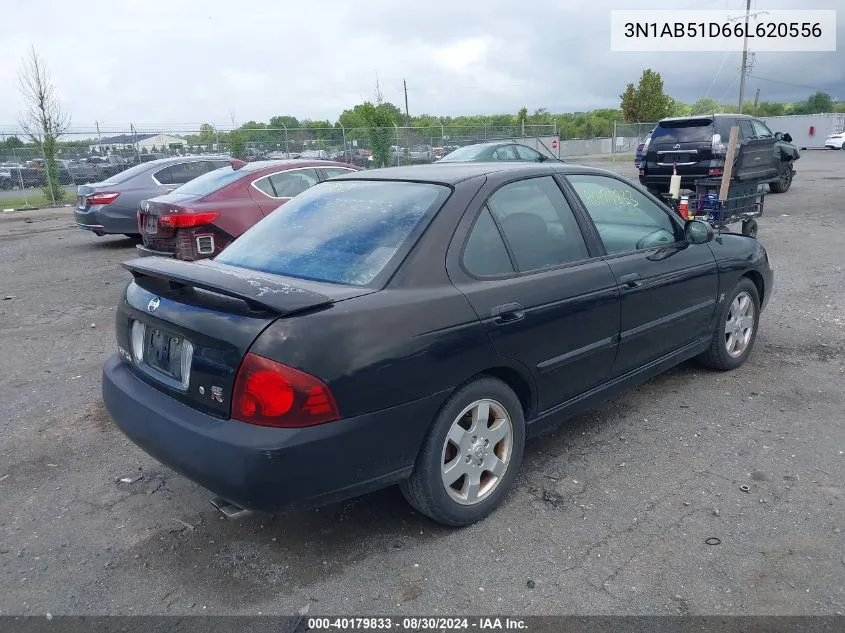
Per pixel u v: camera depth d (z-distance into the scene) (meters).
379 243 3.18
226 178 8.63
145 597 2.87
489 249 3.34
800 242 10.41
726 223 9.73
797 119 48.62
